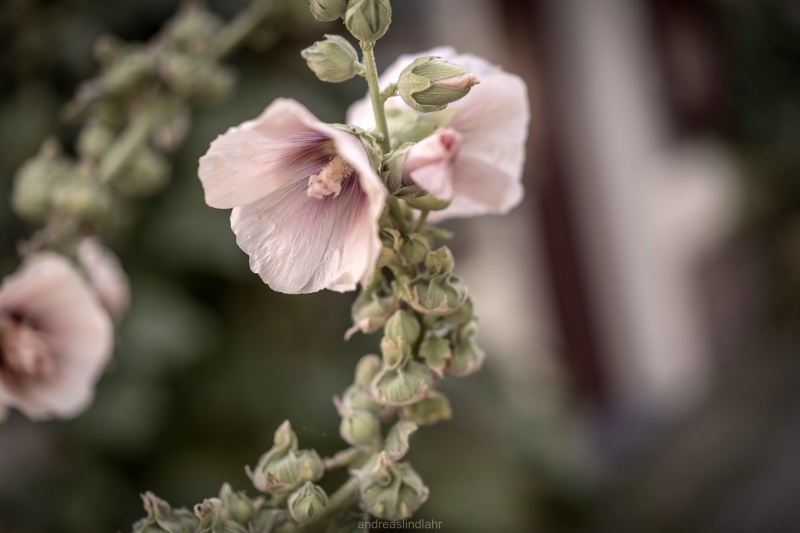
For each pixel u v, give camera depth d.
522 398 2.04
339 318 1.81
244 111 1.60
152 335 1.49
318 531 0.61
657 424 2.83
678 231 3.15
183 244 1.52
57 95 1.61
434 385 0.63
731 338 3.22
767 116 3.29
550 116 3.06
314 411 1.65
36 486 1.50
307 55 0.60
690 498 1.96
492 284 2.88
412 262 0.60
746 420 2.16
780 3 3.18
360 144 0.56
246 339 1.71
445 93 0.59
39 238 0.85
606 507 2.09
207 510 0.59
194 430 1.67
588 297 3.09
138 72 0.88
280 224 0.60
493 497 1.77
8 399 0.81
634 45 3.09
